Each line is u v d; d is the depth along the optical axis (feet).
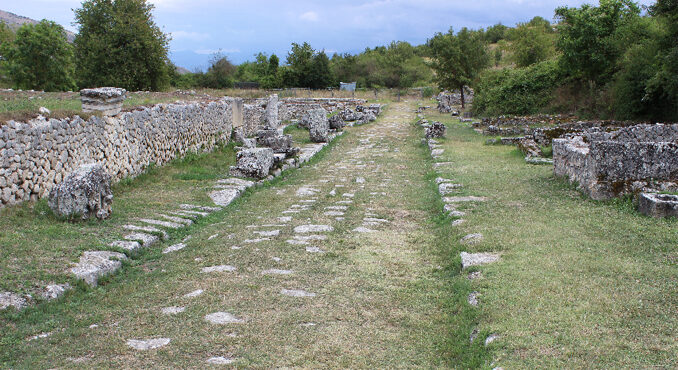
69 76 101.09
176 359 13.20
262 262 21.34
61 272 18.66
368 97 155.53
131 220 26.61
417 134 76.84
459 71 116.88
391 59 195.42
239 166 42.09
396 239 25.18
